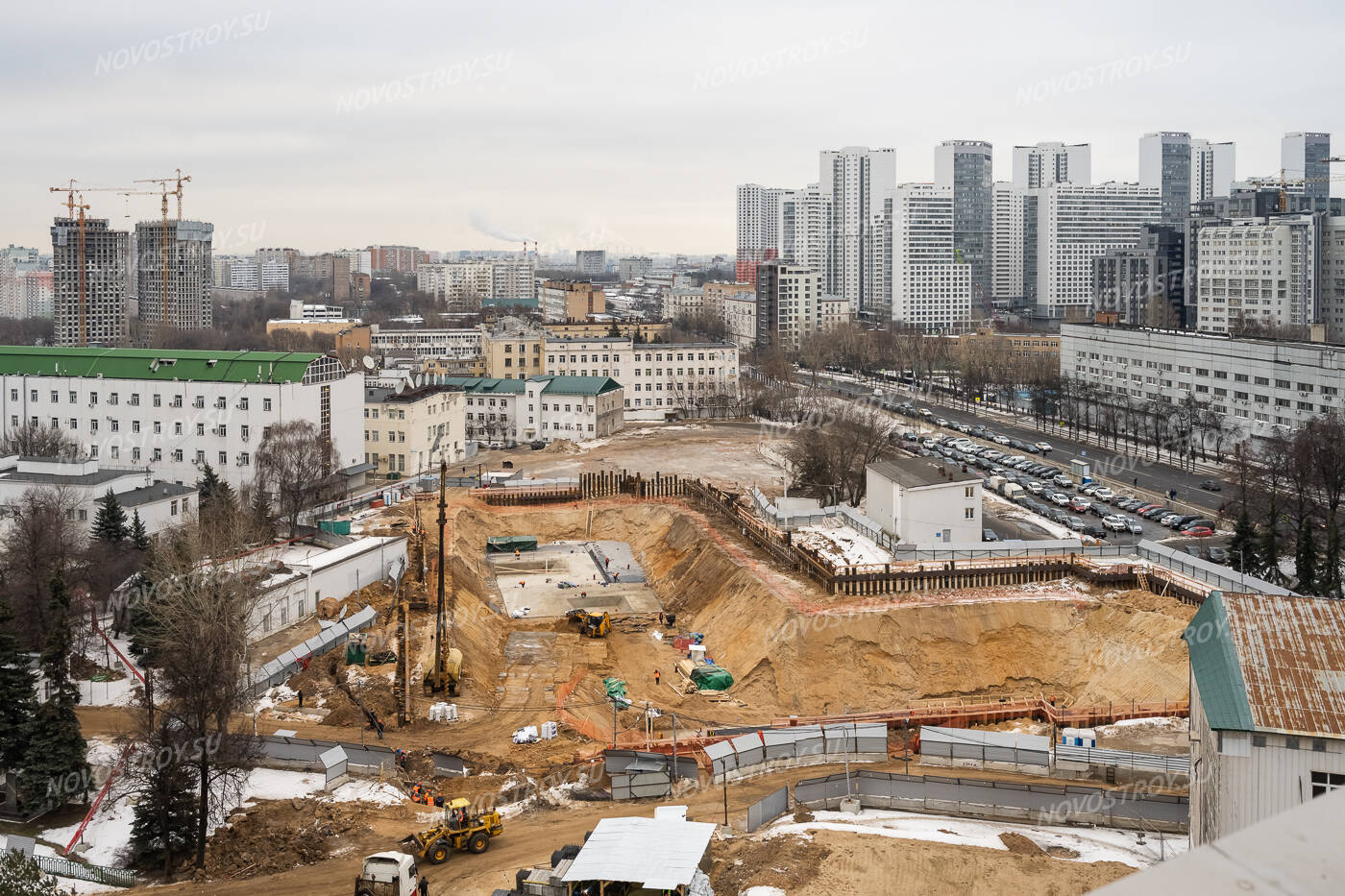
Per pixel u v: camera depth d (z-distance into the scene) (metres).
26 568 121.38
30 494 142.88
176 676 85.00
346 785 90.62
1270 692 63.94
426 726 105.38
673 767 90.62
